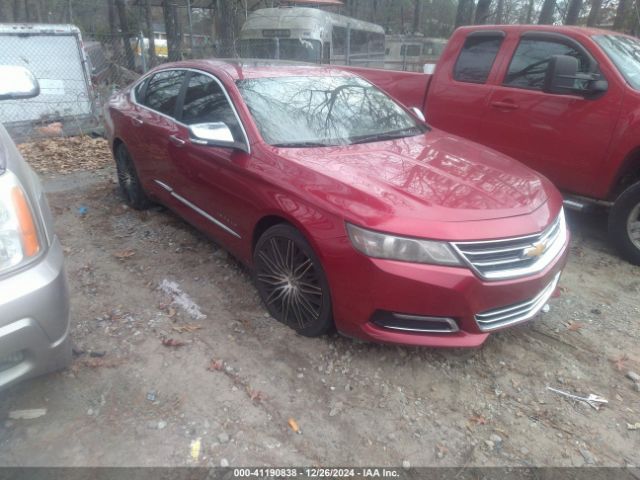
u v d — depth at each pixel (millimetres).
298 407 2805
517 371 3164
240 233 3684
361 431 2676
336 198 2951
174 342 3256
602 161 4633
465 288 2734
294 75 4316
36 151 8031
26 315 2230
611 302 3984
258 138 3547
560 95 4855
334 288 2955
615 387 3066
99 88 11539
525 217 2949
